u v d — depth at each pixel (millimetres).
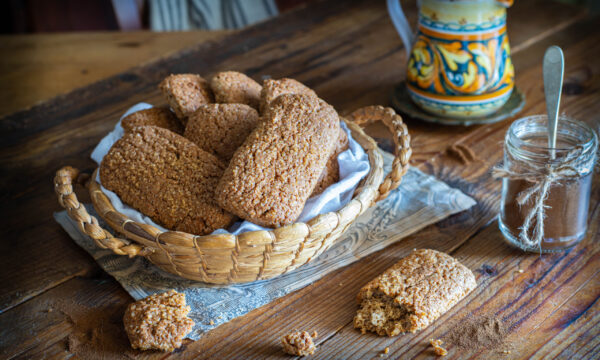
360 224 800
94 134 953
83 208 709
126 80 1062
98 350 690
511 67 906
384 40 1136
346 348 686
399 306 704
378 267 754
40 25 1461
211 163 744
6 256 777
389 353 680
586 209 742
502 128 926
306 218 714
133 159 745
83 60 1118
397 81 1028
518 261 752
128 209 726
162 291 735
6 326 710
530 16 1172
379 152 781
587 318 698
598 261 747
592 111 934
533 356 672
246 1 1574
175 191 726
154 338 686
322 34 1165
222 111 779
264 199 698
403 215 807
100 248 777
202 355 685
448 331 693
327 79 1043
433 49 888
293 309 718
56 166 899
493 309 708
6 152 926
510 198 748
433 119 923
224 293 732
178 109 815
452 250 769
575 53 1062
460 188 841
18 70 1096
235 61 1099
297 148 722
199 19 1554
